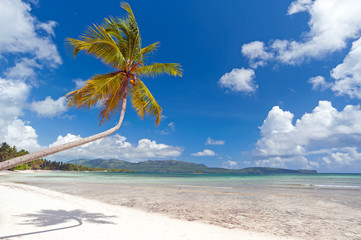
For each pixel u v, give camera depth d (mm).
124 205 12234
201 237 6305
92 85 7125
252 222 8820
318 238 6844
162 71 9039
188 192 19516
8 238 4844
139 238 5699
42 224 6371
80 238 5324
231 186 28000
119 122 6930
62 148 4754
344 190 22188
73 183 30750
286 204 13266
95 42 6598
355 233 7410
